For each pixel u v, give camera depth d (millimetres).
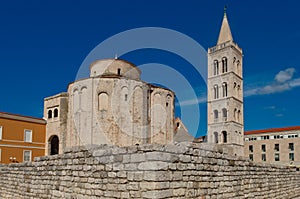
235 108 73812
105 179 12695
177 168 11945
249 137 106812
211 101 76688
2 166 22203
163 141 51188
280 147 99688
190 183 12578
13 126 50750
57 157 16062
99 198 12875
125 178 11836
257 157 103812
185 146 12719
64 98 55344
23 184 19234
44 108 58094
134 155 11633
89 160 13727
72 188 14633
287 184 25703
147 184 11031
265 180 21078
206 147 14336
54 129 55062
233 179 16359
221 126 73062
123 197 11805
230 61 74750
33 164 18328
